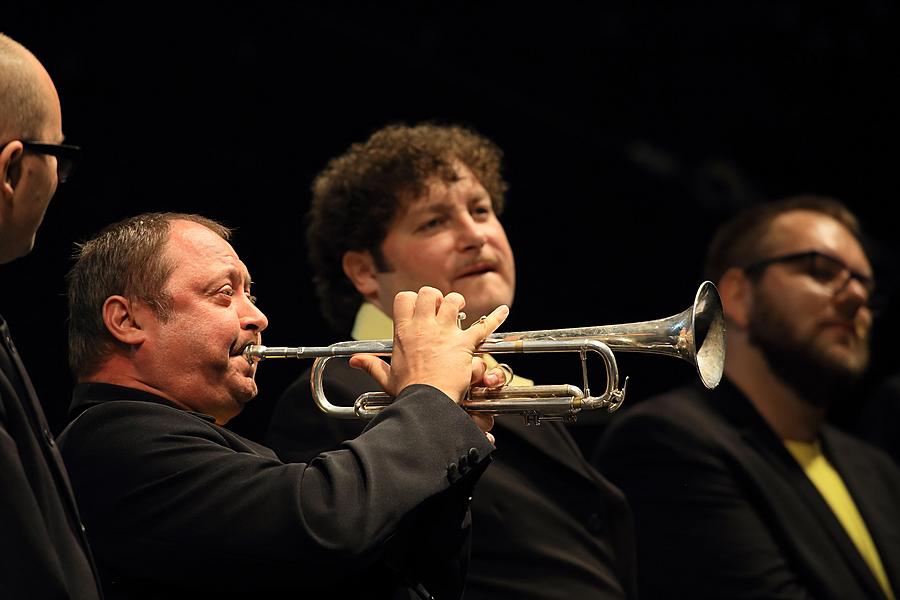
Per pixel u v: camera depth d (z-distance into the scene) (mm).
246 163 18641
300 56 19609
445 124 21312
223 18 18734
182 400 9234
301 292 18672
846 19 23750
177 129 18062
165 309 9211
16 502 7238
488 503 10961
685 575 13477
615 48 23484
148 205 17594
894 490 15102
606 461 14336
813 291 14938
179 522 8297
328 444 10828
